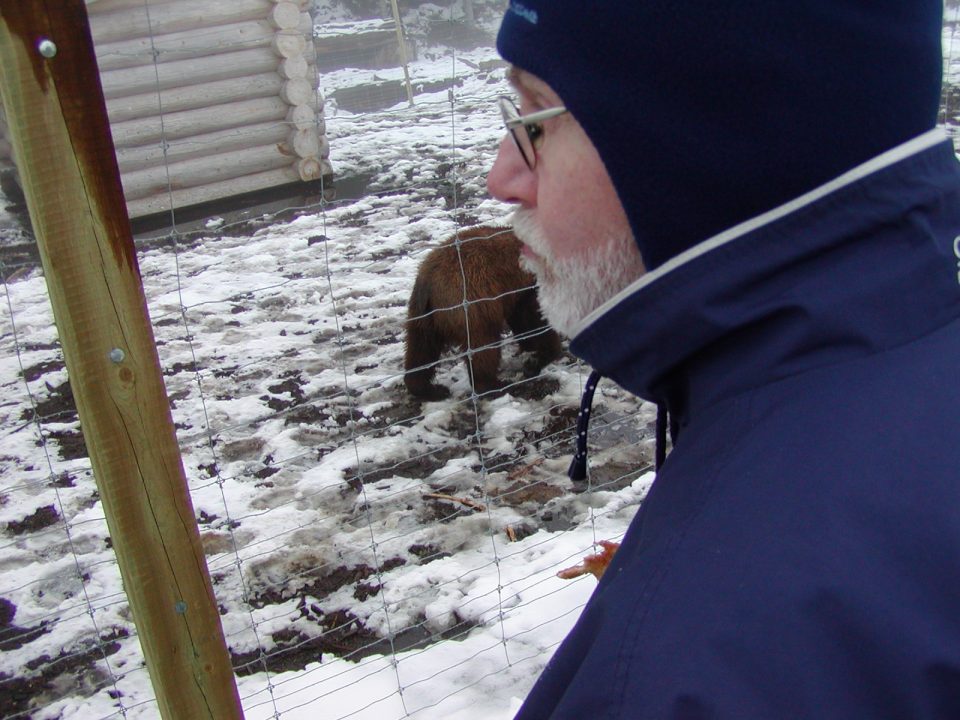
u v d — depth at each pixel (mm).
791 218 865
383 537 4066
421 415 5121
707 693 740
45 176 1462
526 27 957
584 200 983
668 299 920
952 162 924
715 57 844
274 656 3412
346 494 4398
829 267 867
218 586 3783
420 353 5172
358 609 3633
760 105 848
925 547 759
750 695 735
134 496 1729
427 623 3525
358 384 5469
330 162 9977
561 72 918
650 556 866
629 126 885
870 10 837
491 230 5266
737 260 883
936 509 770
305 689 3162
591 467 4543
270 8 8500
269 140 8977
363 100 16641
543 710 981
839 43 836
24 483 4570
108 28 7805
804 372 867
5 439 5000
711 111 862
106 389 1630
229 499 4375
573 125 976
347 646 3447
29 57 1386
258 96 8773
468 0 24719
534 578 3639
